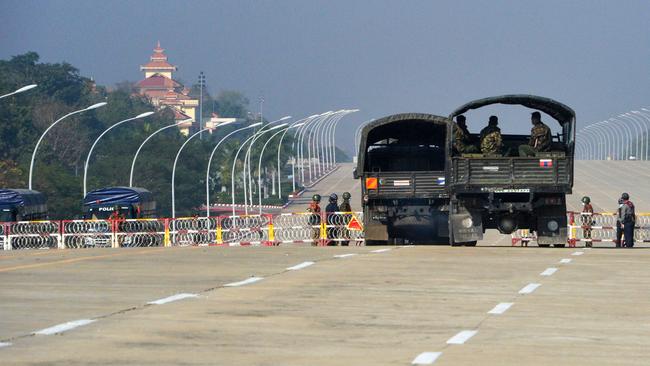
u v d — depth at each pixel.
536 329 37.22
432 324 38.44
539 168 80.69
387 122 93.25
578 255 70.25
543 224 81.50
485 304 44.16
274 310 42.16
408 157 98.69
